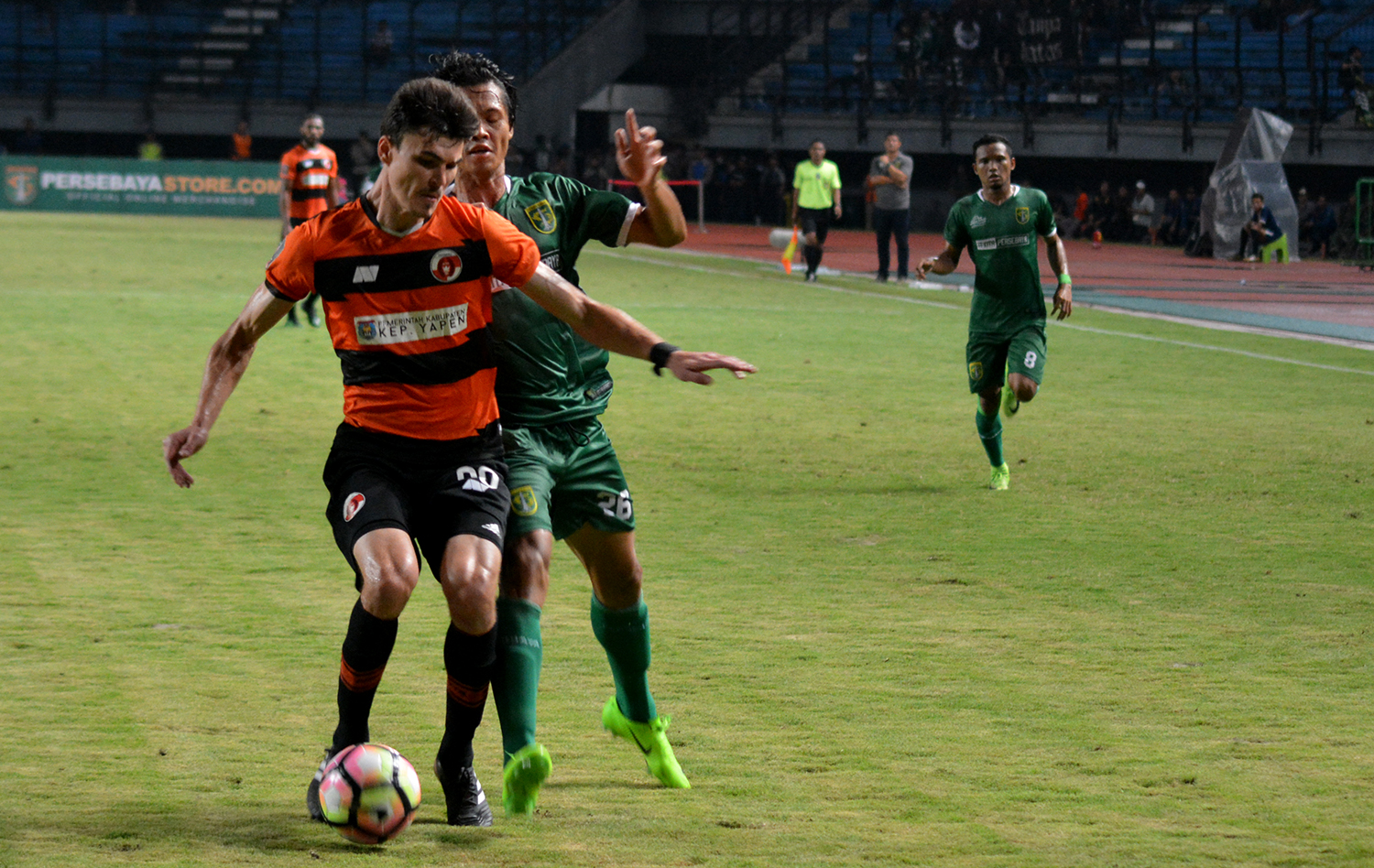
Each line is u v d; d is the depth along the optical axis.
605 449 5.97
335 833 5.16
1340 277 38.16
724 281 33.12
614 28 58.06
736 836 5.17
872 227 57.59
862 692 7.01
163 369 17.92
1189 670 7.40
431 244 5.25
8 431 13.88
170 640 7.73
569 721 6.68
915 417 16.16
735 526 10.81
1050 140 53.06
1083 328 25.38
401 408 5.34
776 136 56.31
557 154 55.56
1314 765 6.00
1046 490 12.29
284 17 59.78
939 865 4.88
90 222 48.12
